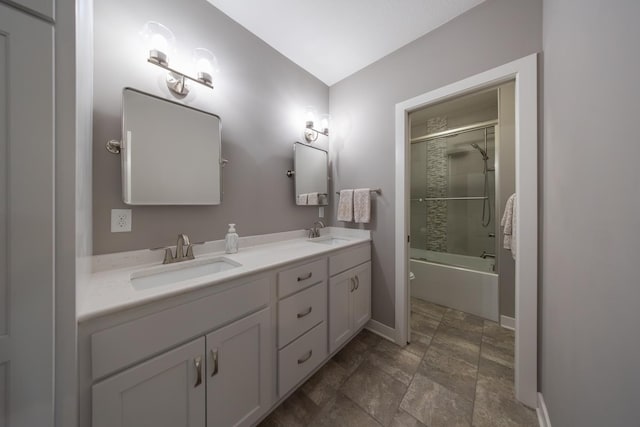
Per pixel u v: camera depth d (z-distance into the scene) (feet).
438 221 10.07
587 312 2.10
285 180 5.96
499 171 6.63
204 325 2.77
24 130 1.63
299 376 4.05
